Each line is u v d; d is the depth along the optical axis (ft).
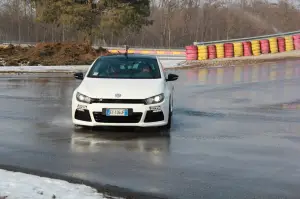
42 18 139.23
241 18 298.97
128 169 19.30
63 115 32.94
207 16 295.07
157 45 289.94
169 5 284.82
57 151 22.29
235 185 17.24
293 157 21.44
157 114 26.30
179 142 24.43
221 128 28.48
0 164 19.94
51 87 53.93
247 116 33.24
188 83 59.82
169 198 15.80
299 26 298.56
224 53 117.91
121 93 26.04
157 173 18.75
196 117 32.68
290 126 29.37
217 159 20.98
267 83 58.39
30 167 19.52
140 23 149.38
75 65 100.12
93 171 18.98
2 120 30.66
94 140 24.68
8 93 46.78
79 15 134.92
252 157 21.38
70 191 16.10
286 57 113.70
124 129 27.63
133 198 15.72
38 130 27.27
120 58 31.19
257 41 121.29
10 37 300.20
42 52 110.63
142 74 29.27
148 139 25.05
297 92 48.32
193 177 18.21
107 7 142.31
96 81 27.96
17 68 85.97
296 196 16.10
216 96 45.24
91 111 25.85
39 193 15.71
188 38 292.61
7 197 15.19
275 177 18.26
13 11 299.38
